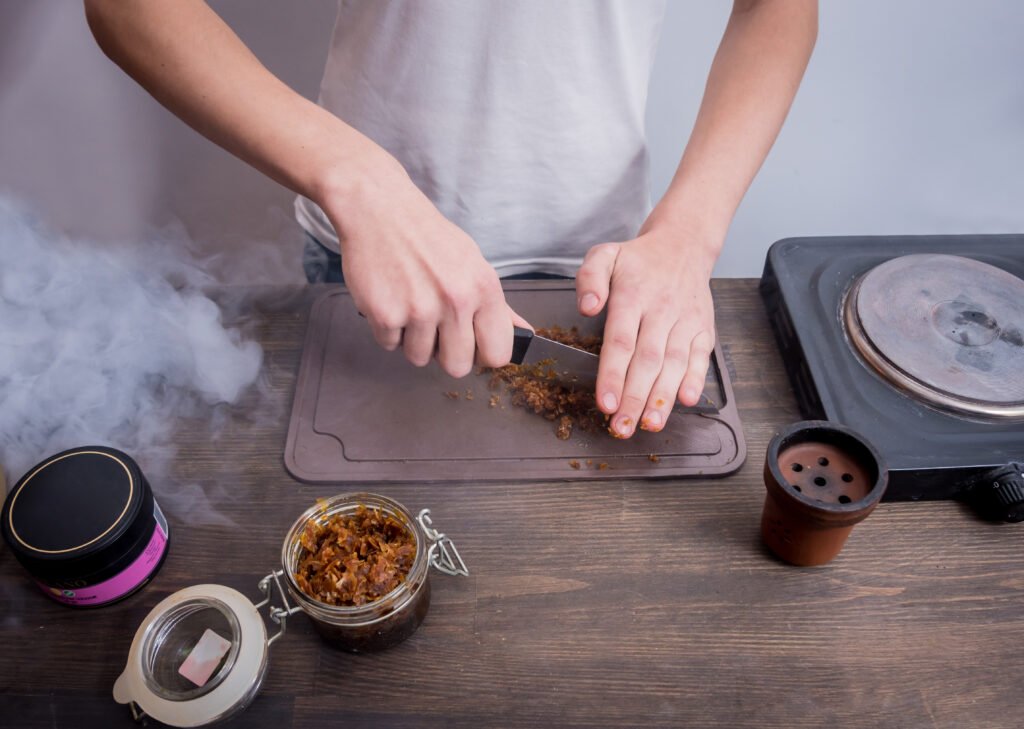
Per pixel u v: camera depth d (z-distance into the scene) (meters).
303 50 1.84
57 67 1.86
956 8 1.73
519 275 1.31
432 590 0.80
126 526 0.74
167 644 0.73
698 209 1.01
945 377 0.89
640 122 1.18
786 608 0.79
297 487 0.88
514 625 0.78
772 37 1.08
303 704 0.74
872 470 0.75
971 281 1.00
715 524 0.85
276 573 0.77
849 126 1.92
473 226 1.23
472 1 0.99
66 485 0.76
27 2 1.81
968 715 0.73
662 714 0.73
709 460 0.90
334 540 0.76
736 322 1.05
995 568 0.82
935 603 0.80
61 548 0.72
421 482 0.88
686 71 1.84
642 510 0.86
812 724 0.72
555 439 0.91
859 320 0.95
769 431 0.94
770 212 2.06
